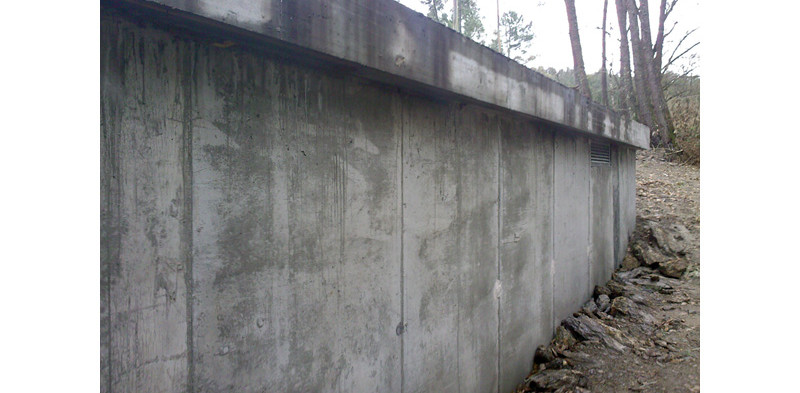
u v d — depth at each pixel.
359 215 2.23
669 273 6.27
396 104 2.45
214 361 1.63
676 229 7.18
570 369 3.77
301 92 1.93
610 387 3.47
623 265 6.58
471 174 3.13
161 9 1.36
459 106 2.98
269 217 1.81
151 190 1.44
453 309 2.97
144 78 1.42
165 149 1.48
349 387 2.19
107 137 1.33
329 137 2.06
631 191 7.13
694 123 12.10
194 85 1.56
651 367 3.76
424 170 2.68
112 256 1.34
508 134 3.58
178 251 1.52
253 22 1.53
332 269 2.09
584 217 5.20
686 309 5.12
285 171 1.87
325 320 2.06
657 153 11.86
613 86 20.00
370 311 2.31
